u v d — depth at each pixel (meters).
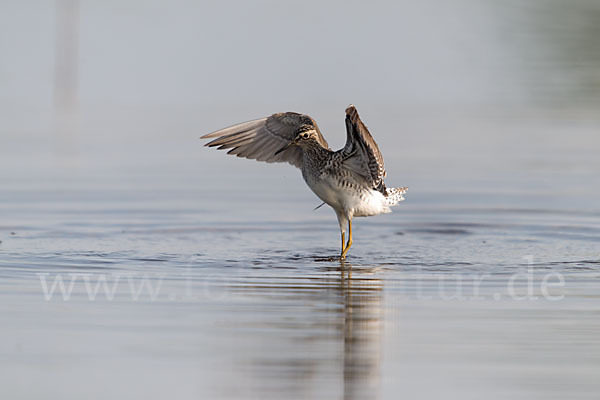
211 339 9.68
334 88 29.69
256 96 28.41
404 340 9.70
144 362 9.01
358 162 13.05
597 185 19.55
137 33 35.66
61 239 14.98
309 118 13.93
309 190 19.83
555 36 35.59
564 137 24.52
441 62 33.22
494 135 24.64
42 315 10.52
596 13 38.12
